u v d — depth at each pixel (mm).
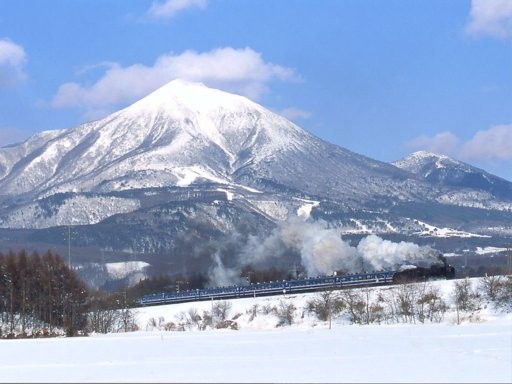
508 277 166000
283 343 108250
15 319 189375
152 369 78188
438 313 155000
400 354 89125
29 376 73938
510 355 86500
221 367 79125
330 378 69875
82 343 118625
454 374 72250
